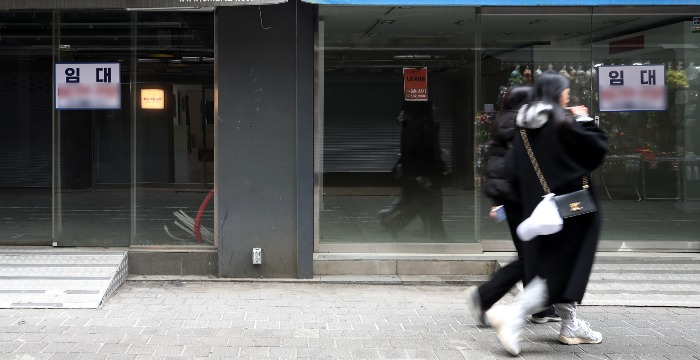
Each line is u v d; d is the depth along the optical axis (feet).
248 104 22.12
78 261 21.81
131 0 21.11
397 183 24.03
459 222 24.29
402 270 23.21
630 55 25.71
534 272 14.79
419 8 24.08
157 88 23.54
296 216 22.39
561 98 14.78
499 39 24.76
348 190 23.71
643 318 18.37
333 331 16.87
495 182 16.14
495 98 24.77
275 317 18.12
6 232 24.84
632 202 26.00
